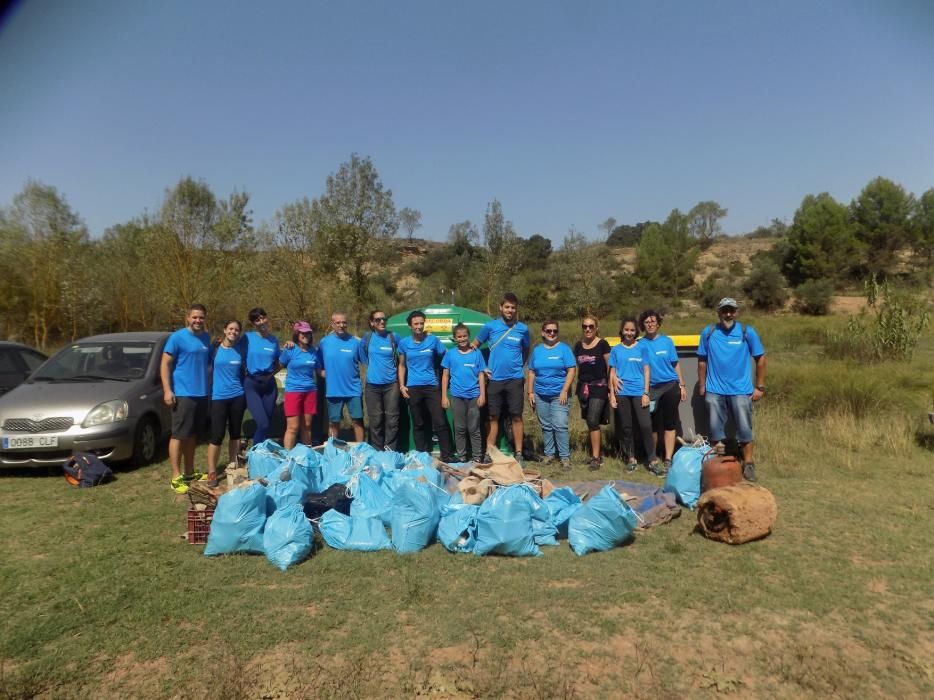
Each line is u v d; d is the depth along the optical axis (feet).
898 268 179.01
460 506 17.67
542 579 15.28
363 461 21.34
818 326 84.84
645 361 24.58
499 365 25.02
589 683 11.36
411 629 13.12
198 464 26.76
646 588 14.83
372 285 83.30
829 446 28.09
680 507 20.49
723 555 16.67
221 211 70.49
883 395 35.32
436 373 25.40
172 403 22.65
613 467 25.64
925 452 27.30
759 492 17.84
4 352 32.86
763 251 206.08
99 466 23.82
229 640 12.71
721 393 23.73
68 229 74.84
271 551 16.22
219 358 23.49
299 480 19.65
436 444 26.61
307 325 25.27
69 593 14.78
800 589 14.73
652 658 12.07
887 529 18.39
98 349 29.71
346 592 14.73
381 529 17.51
